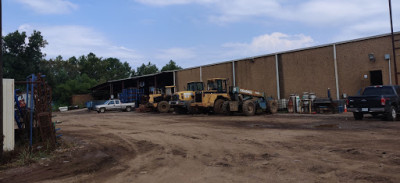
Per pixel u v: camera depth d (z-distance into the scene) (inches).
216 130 450.6
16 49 1909.4
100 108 1257.4
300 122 535.5
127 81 1715.1
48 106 355.6
